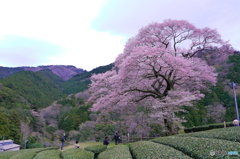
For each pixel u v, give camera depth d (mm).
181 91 13836
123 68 11969
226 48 16266
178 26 14836
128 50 15219
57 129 34719
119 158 5734
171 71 13367
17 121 28406
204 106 24984
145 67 12477
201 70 14492
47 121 39000
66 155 8023
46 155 8781
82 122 29922
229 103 24453
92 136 25188
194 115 22688
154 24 14898
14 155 9820
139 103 14852
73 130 28969
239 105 23266
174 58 11523
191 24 15203
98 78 15188
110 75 15430
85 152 8461
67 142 26406
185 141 6164
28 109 38094
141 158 5199
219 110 23438
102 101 13859
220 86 27594
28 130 30016
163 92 15578
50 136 32969
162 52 11461
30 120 34500
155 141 8273
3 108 32500
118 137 12984
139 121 15234
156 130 17469
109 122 26656
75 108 38000
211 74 15039
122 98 13562
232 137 5652
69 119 32031
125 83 13648
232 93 25797
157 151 5586
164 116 13078
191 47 16359
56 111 41469
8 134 24281
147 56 11469
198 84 15992
